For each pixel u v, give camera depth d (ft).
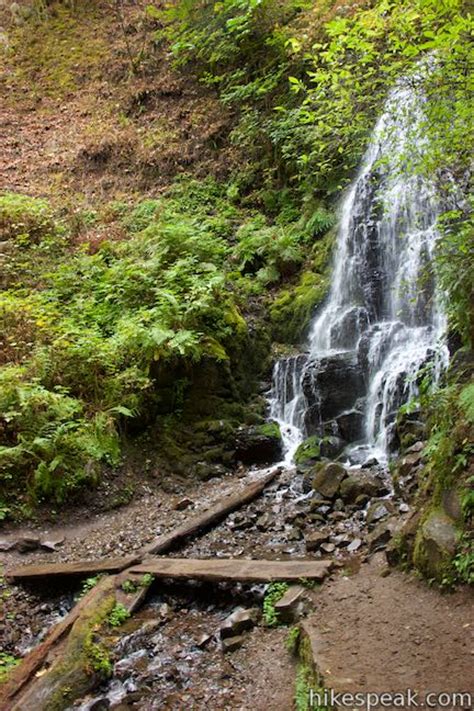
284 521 21.24
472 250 19.95
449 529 15.30
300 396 29.17
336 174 37.50
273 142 39.50
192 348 28.27
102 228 40.78
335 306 33.04
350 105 23.63
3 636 16.94
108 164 47.93
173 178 45.65
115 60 57.21
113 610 16.85
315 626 14.28
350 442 26.43
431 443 17.92
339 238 34.99
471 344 20.99
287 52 42.63
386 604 14.74
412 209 30.17
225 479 26.11
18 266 35.76
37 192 45.14
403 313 29.58
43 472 23.54
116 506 24.47
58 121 53.11
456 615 13.65
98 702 13.69
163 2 61.62
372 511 19.83
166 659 15.12
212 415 28.63
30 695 13.58
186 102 50.98
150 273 32.27
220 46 46.52
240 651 14.98
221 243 37.68
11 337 28.55
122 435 26.89
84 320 31.12
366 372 27.94
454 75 18.60
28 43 60.90
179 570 18.15
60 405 25.21
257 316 34.04
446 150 20.25
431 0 18.70
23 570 19.63
